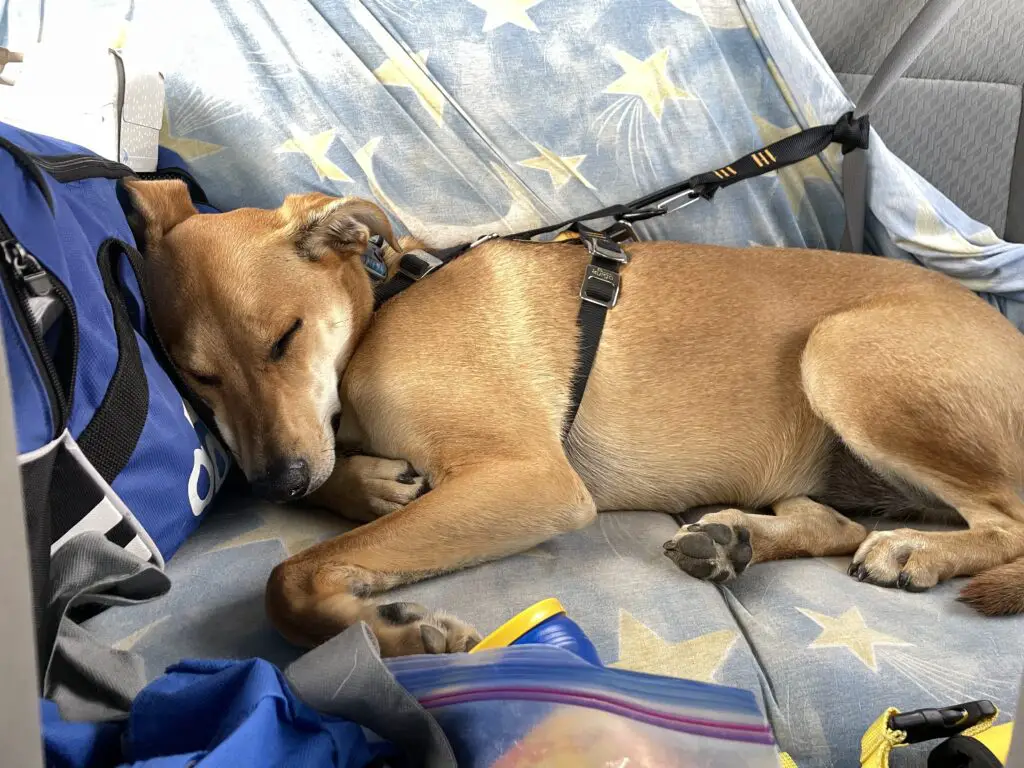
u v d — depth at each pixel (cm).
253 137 76
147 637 50
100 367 48
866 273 70
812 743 47
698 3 79
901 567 57
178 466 54
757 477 68
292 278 62
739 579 59
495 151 79
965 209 85
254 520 63
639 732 36
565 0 78
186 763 33
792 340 68
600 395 66
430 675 40
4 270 42
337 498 64
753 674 49
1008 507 60
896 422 62
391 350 65
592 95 79
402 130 78
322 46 76
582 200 81
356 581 53
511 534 58
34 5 73
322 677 40
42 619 43
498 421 62
